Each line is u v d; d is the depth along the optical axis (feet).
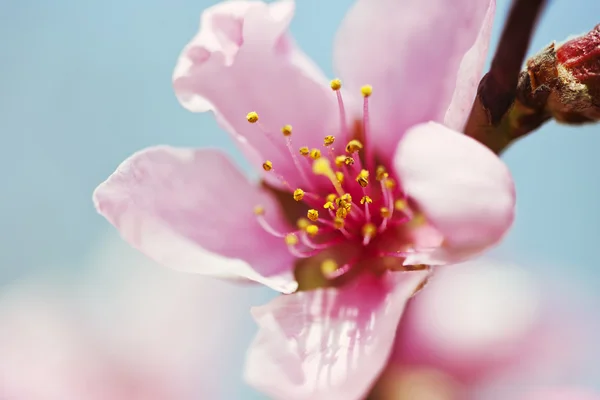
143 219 0.39
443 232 0.38
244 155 0.41
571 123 0.39
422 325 0.49
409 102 0.41
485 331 0.49
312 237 0.42
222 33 0.40
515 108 0.39
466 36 0.40
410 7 0.40
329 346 0.38
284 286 0.40
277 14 0.40
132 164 0.40
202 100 0.40
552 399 0.50
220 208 0.41
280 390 0.37
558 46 0.39
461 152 0.37
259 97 0.41
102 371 0.48
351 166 0.42
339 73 0.41
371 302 0.40
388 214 0.41
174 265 0.39
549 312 0.51
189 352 0.48
